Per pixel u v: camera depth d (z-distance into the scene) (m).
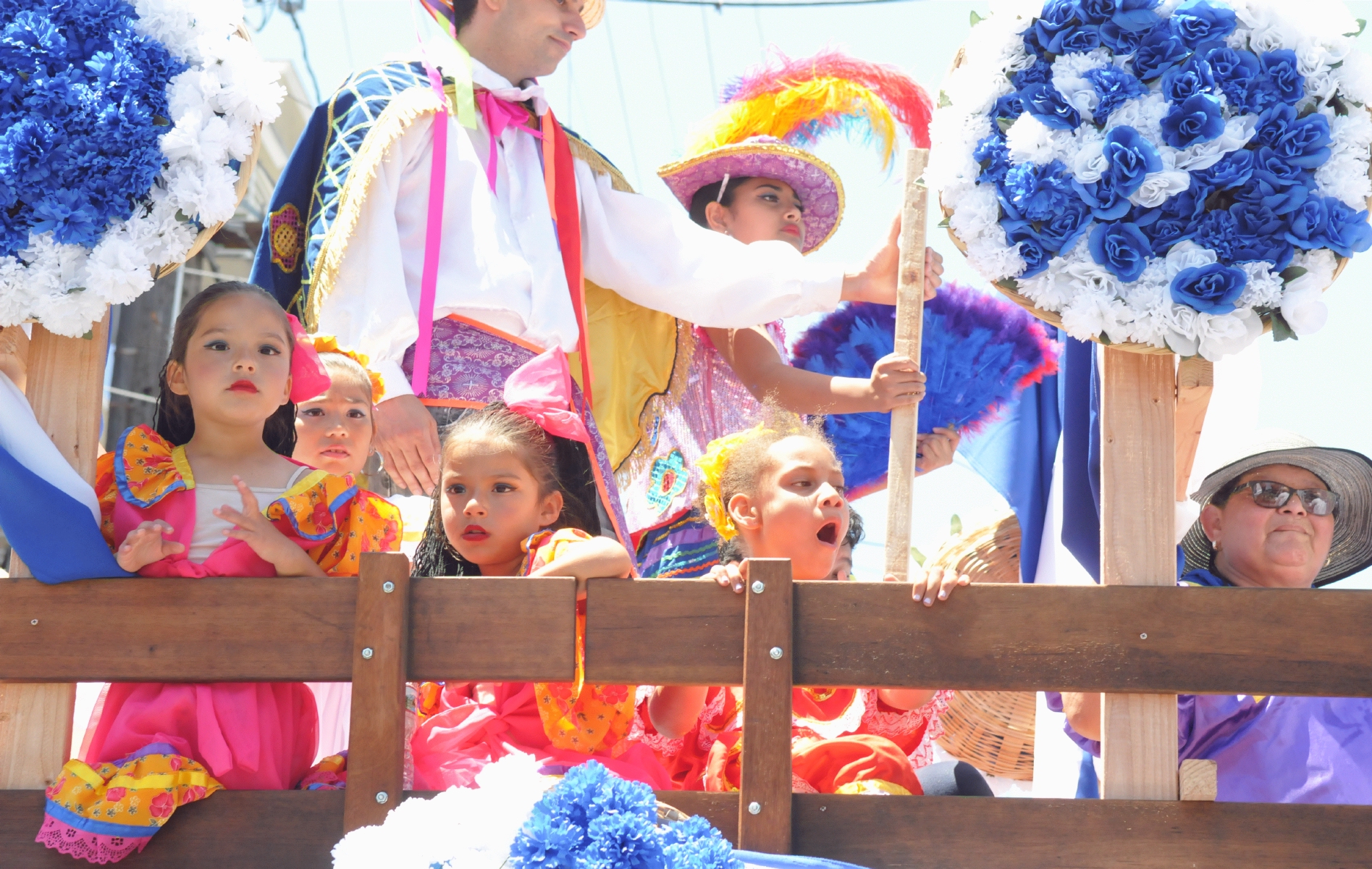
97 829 5.61
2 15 6.29
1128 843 5.73
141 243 6.23
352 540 6.66
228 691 5.96
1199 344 6.14
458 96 8.52
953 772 7.08
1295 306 6.11
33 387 6.25
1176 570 6.20
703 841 5.03
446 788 6.14
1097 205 6.17
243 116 6.48
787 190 10.31
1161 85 6.32
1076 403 7.07
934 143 6.43
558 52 8.90
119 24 6.32
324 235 8.12
